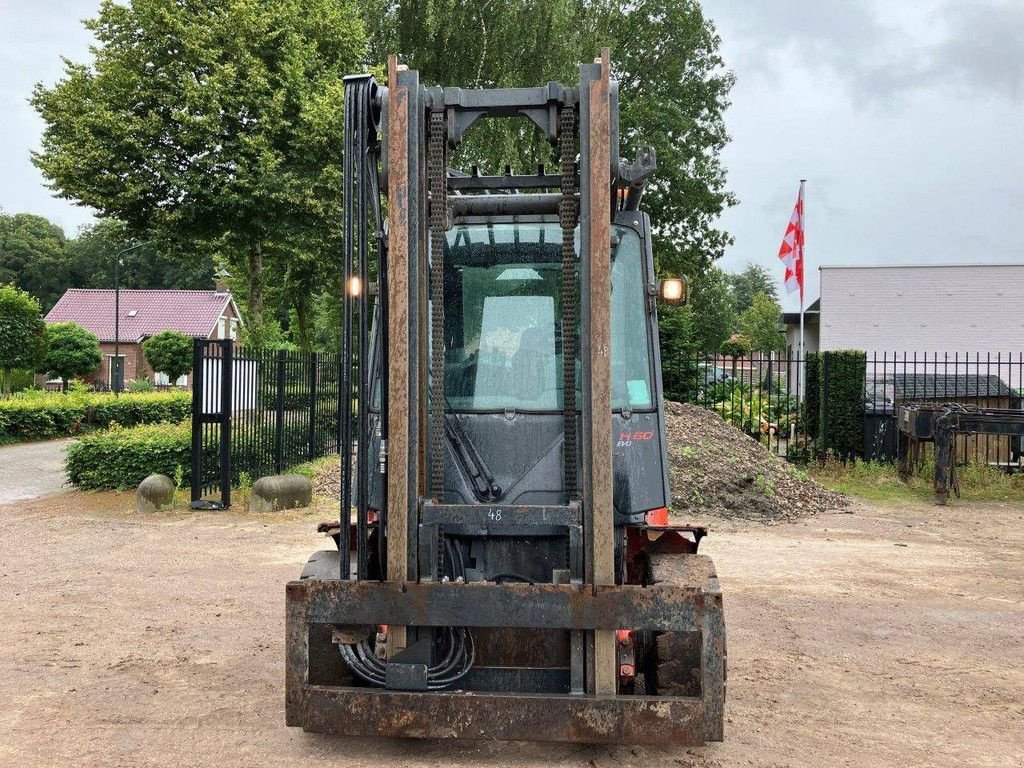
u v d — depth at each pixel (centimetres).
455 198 481
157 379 5466
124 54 2195
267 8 2297
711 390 2073
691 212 3850
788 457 1717
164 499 1186
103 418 2464
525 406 460
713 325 5616
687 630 386
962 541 1058
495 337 476
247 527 1084
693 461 1287
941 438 1339
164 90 2206
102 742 445
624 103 3688
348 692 396
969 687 549
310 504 1240
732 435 1455
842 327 4066
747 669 578
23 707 496
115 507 1220
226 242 2384
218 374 1235
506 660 427
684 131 3756
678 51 3859
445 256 487
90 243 8600
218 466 1302
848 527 1145
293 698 400
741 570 884
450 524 415
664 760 423
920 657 610
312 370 1633
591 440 396
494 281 483
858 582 838
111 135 2150
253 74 2169
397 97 405
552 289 480
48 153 2238
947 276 3988
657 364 478
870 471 1586
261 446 1385
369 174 437
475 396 466
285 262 2686
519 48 2627
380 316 438
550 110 419
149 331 5691
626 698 389
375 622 396
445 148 443
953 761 434
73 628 658
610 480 393
